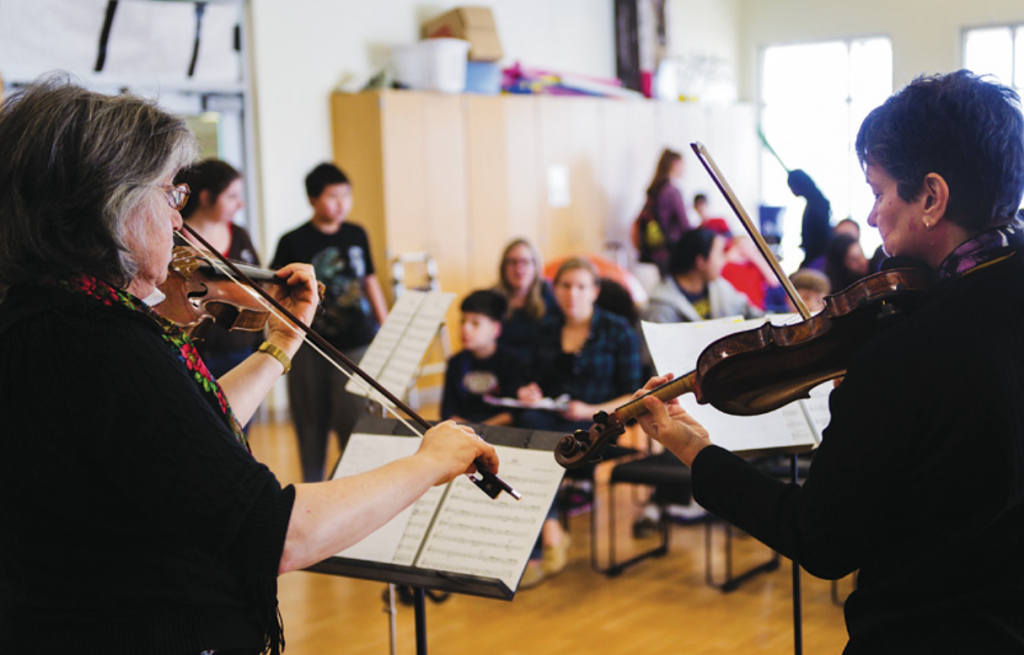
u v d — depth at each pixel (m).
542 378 4.19
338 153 7.46
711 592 3.81
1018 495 1.21
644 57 9.73
